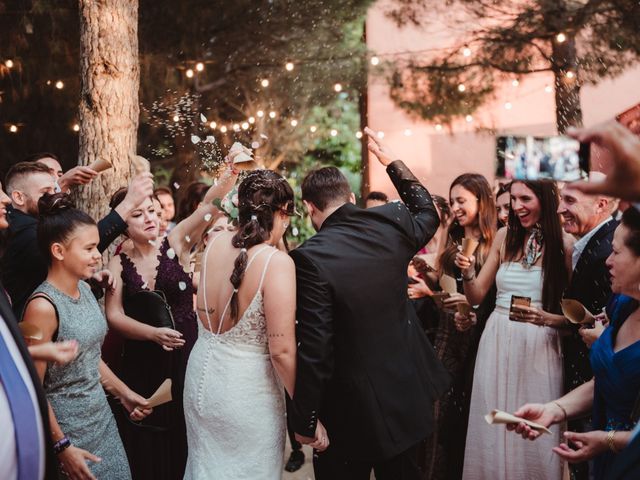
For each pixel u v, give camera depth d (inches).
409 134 416.2
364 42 405.1
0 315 75.0
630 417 85.9
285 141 463.5
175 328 139.6
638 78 374.6
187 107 195.3
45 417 76.3
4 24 323.9
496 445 136.3
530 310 129.7
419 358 114.4
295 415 100.9
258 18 359.9
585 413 101.0
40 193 138.0
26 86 327.9
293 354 101.3
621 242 88.3
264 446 102.5
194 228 145.4
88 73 182.7
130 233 140.9
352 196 116.6
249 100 401.4
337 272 104.2
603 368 91.5
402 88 336.8
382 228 110.2
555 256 134.1
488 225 159.5
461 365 153.6
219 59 375.9
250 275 101.7
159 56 333.1
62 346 79.9
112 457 110.9
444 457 152.8
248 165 135.7
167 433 137.3
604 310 112.7
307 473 182.7
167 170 372.2
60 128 344.8
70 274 105.4
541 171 77.7
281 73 378.3
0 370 72.2
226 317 103.7
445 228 172.9
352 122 508.4
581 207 128.0
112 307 137.2
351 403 106.4
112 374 117.2
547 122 393.7
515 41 306.5
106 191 181.5
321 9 358.3
